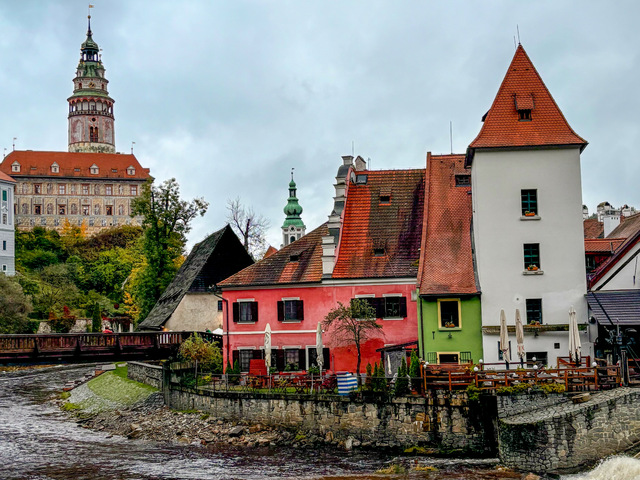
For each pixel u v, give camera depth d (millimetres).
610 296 48469
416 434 43188
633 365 44531
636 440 37250
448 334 50656
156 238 93562
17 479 40625
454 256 53125
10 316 116438
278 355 59594
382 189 63469
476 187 51000
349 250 60031
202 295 76625
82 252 192000
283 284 59906
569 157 50344
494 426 41531
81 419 59656
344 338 56719
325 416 46219
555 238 50000
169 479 39875
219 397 51906
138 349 60375
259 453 44906
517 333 43375
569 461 37562
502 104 51906
